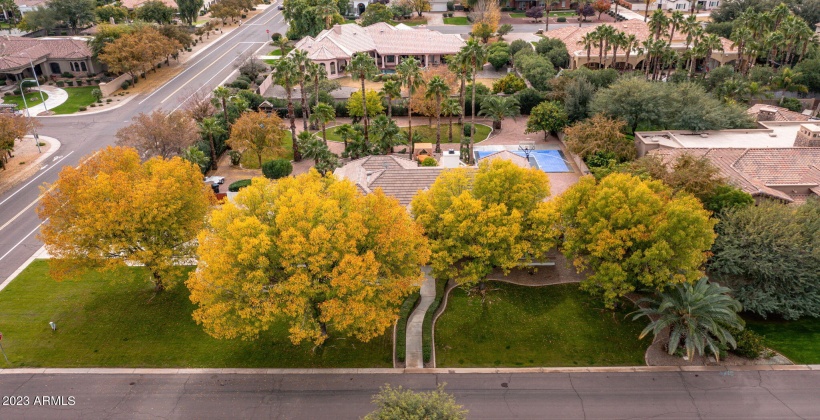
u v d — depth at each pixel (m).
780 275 37.62
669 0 143.88
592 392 33.34
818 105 79.12
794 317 37.59
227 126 70.06
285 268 32.12
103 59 87.50
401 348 36.12
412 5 142.25
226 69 100.75
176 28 106.75
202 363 35.62
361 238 32.31
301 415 31.66
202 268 33.28
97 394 33.22
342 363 35.62
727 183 47.75
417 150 66.62
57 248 37.03
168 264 38.00
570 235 39.00
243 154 68.75
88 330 38.47
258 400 32.75
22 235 50.62
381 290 34.03
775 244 37.94
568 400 32.75
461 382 34.16
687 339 34.00
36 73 92.81
